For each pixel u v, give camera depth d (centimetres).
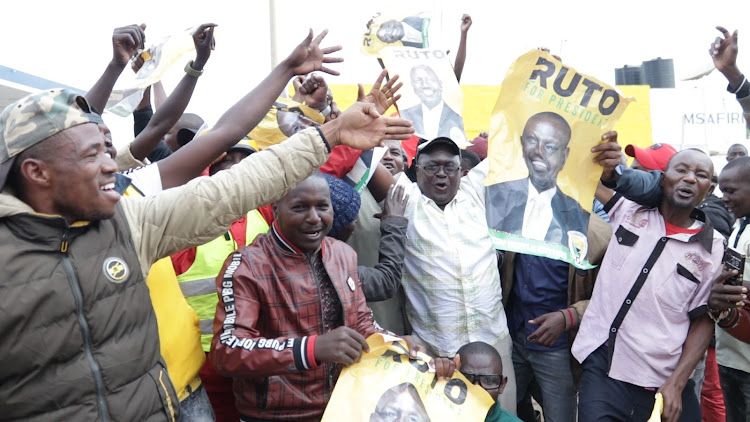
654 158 433
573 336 376
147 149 294
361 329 280
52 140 175
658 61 1302
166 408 197
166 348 237
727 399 429
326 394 271
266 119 344
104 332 180
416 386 250
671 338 330
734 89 374
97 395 177
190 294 299
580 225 304
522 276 398
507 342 365
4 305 165
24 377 170
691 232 334
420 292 356
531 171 303
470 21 439
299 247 270
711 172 326
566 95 303
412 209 361
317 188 267
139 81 270
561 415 385
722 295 313
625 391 337
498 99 304
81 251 180
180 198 202
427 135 368
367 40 407
